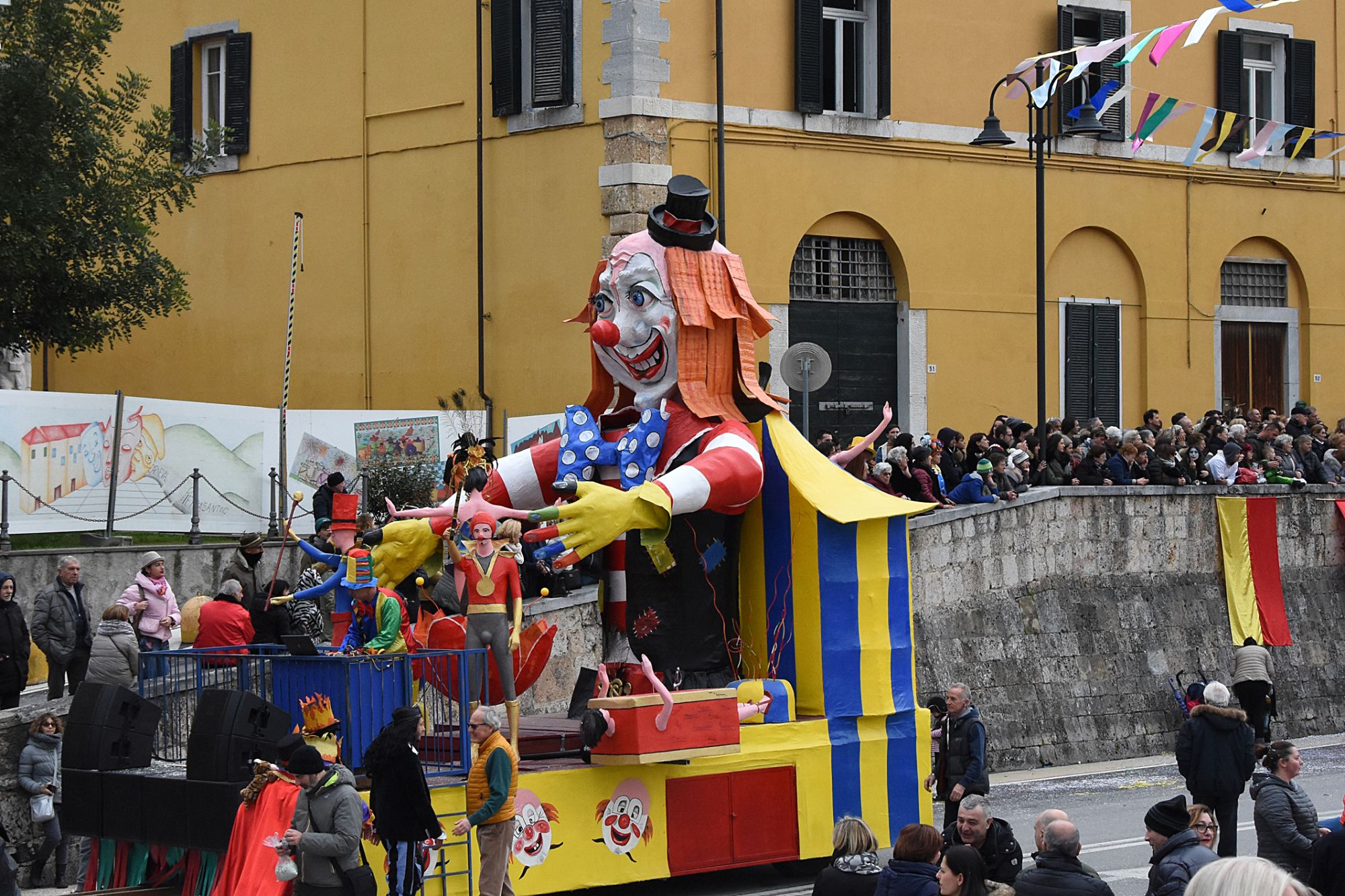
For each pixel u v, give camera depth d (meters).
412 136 30.83
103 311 28.56
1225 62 34.84
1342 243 36.47
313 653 14.69
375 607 15.50
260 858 13.11
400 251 30.95
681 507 15.69
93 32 27.52
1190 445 29.72
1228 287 35.31
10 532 22.92
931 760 17.59
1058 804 22.23
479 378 29.55
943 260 31.52
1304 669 29.52
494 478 17.02
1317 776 24.84
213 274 33.53
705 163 28.89
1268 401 35.69
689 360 16.56
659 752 15.35
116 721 14.84
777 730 16.66
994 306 32.06
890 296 31.25
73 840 17.22
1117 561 27.59
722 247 16.98
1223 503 28.91
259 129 32.91
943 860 10.30
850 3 30.86
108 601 23.52
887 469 24.59
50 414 23.47
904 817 17.36
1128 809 21.66
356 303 31.52
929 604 25.03
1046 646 26.31
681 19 28.61
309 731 13.73
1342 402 36.38
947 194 31.59
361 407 31.42
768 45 29.69
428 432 27.80
